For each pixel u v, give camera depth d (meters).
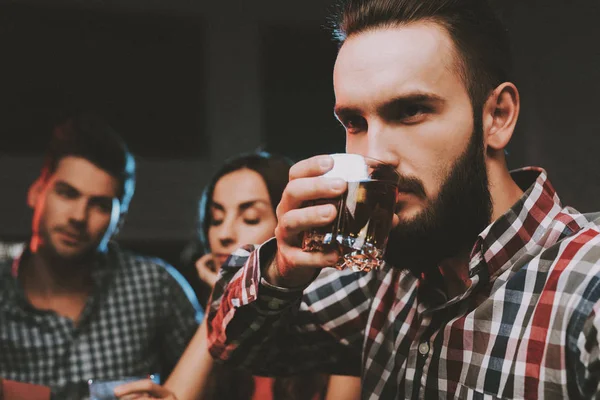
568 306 0.85
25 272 2.27
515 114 1.02
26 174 3.54
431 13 0.96
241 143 3.80
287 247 0.93
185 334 2.35
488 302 0.97
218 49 3.79
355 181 0.87
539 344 0.89
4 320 2.19
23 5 3.62
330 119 3.83
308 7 3.79
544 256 0.94
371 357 1.16
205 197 2.05
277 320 1.12
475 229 0.98
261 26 3.82
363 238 0.88
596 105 2.93
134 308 2.32
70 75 3.70
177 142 3.80
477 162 0.97
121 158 2.30
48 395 1.62
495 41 1.01
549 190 1.04
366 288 1.22
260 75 3.83
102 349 2.25
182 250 3.76
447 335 1.00
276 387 1.69
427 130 0.94
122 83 3.77
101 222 2.25
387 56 0.94
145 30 3.79
